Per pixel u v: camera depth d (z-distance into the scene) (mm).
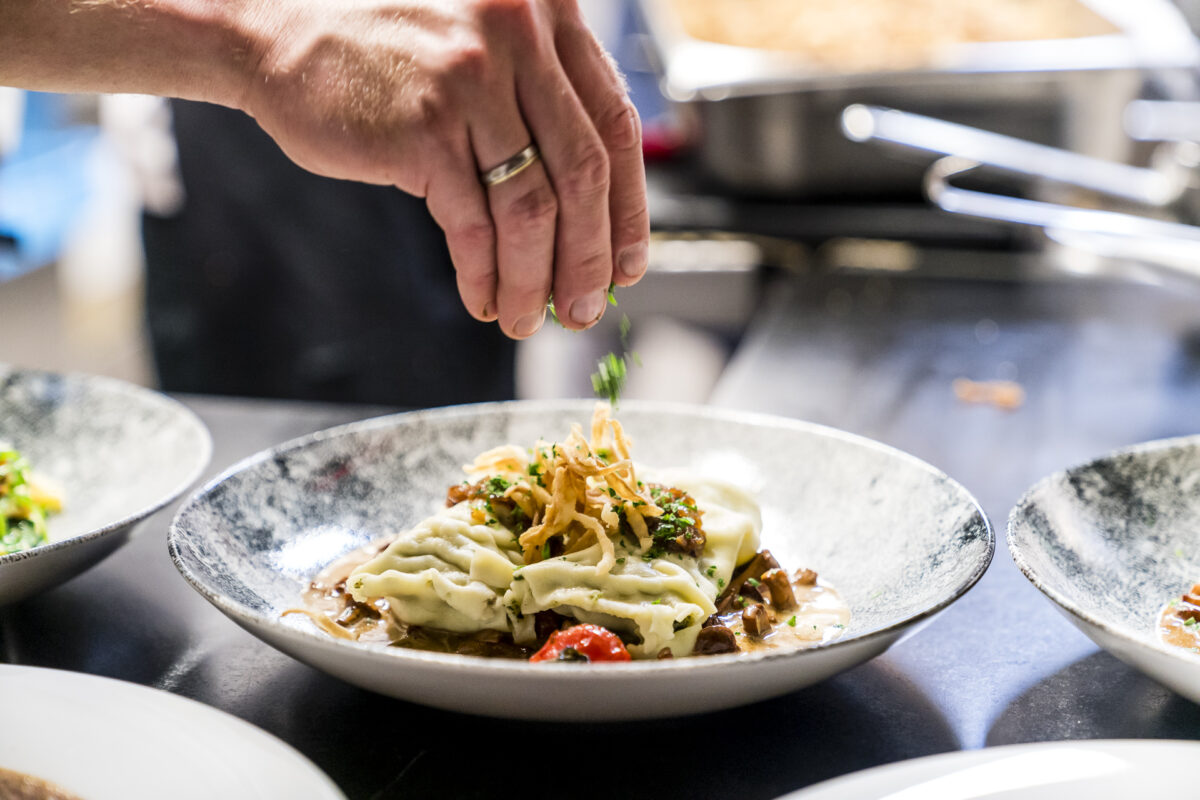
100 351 2746
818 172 1915
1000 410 1144
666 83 1975
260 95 733
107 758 641
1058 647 777
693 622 789
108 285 2992
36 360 2600
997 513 943
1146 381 1229
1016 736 709
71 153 2842
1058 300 1565
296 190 1628
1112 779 622
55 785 635
